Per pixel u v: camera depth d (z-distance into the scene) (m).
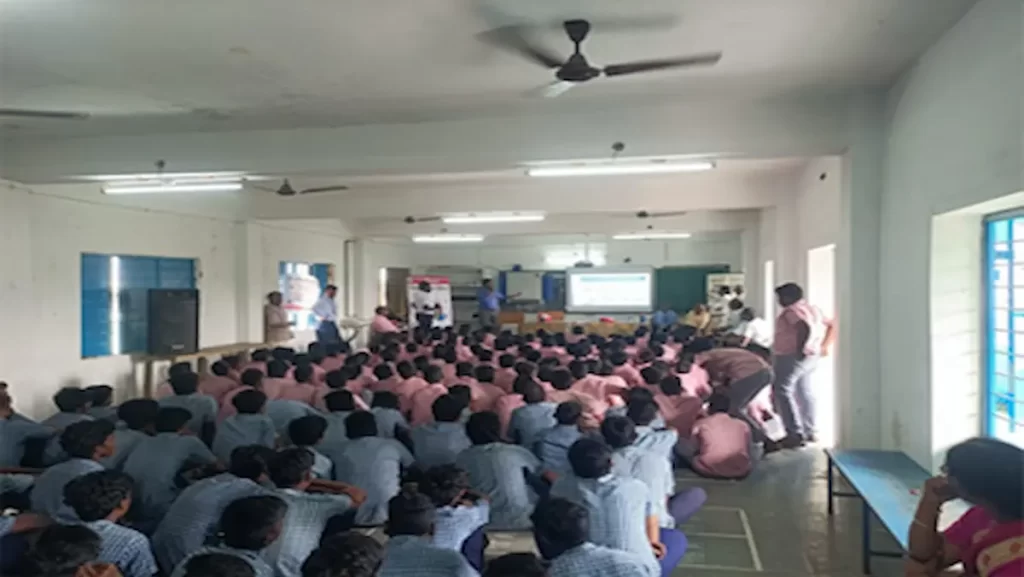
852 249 4.50
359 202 8.96
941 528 2.77
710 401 5.25
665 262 14.96
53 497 2.78
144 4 2.94
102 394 4.66
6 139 5.58
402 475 3.47
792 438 5.67
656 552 2.71
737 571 3.28
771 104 4.62
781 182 7.88
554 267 15.41
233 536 2.02
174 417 3.48
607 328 12.92
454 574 2.01
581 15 3.12
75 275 6.77
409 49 3.56
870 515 3.42
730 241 14.59
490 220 11.19
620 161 5.09
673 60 3.15
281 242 10.43
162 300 7.52
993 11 2.78
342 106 4.68
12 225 5.97
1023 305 3.06
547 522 2.08
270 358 6.56
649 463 3.15
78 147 5.57
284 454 2.74
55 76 3.94
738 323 9.54
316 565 1.66
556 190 8.52
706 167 5.23
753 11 3.09
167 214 8.06
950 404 3.45
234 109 4.73
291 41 3.42
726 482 4.75
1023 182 2.53
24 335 6.08
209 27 3.22
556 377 5.07
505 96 4.46
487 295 13.54
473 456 3.39
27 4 2.92
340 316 12.53
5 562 2.29
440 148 5.14
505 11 3.07
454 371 5.97
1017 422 3.09
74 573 1.88
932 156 3.50
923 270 3.61
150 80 4.05
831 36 3.40
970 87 3.02
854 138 4.48
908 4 2.99
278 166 5.35
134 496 3.13
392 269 14.69
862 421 4.48
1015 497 1.52
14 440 3.88
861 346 4.48
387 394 4.52
